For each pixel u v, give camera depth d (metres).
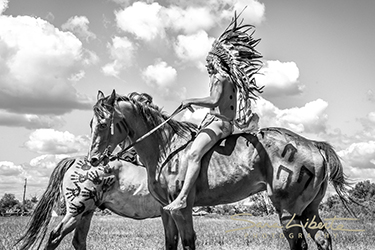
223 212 30.41
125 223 21.03
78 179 8.03
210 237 12.28
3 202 39.66
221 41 6.20
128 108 6.11
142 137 6.09
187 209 5.76
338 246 9.66
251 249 9.72
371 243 10.20
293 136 5.88
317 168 5.64
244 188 5.80
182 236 5.75
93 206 8.09
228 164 5.82
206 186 5.85
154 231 15.22
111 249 9.92
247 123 5.99
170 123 6.34
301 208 5.68
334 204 16.23
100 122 5.73
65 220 7.84
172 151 6.11
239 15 6.24
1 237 11.75
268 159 5.71
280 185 5.62
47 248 7.66
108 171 8.17
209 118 6.10
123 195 8.29
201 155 5.79
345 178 6.02
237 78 6.02
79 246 8.14
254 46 6.29
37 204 8.12
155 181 6.14
